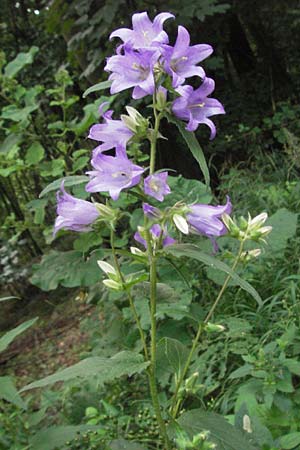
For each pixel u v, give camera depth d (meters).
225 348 3.30
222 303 3.97
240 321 3.46
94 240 4.09
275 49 10.03
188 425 1.58
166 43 1.46
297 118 8.45
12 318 7.84
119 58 1.48
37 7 9.12
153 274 1.61
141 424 3.11
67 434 1.97
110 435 3.02
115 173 1.54
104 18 5.54
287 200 5.30
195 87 6.58
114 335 4.21
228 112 8.95
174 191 3.83
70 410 3.66
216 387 3.23
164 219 1.55
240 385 3.11
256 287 4.01
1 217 9.52
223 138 8.32
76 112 8.33
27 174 9.32
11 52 9.47
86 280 4.12
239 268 3.79
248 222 1.78
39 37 9.09
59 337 6.15
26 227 5.26
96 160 1.52
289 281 3.99
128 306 4.15
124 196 3.75
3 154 4.41
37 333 6.57
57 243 8.00
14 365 5.93
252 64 10.23
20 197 9.91
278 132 8.06
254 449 1.54
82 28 6.04
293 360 2.73
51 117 6.51
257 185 5.80
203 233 1.57
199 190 3.84
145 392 3.69
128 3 5.84
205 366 3.44
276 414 2.61
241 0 8.66
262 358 2.76
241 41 10.20
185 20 5.84
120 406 3.51
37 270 4.23
